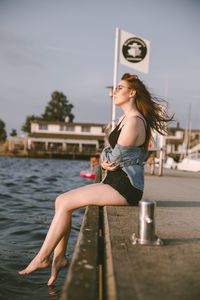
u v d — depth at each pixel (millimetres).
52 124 77562
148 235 2781
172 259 2424
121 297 1782
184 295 1830
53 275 3529
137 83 4035
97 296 2270
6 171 27578
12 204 9977
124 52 11570
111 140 4031
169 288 1915
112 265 2262
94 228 3100
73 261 2186
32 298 3672
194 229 3410
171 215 4188
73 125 77438
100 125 77750
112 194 3707
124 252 2549
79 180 21156
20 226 7074
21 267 4609
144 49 11516
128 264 2289
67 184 17969
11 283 4051
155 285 1951
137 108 4055
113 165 3838
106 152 3982
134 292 1849
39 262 3379
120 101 4047
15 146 85562
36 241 5969
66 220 3471
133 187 3795
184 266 2283
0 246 5582
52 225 3455
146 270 2184
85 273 1980
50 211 9016
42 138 75500
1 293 3777
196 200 5664
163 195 6297
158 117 4133
